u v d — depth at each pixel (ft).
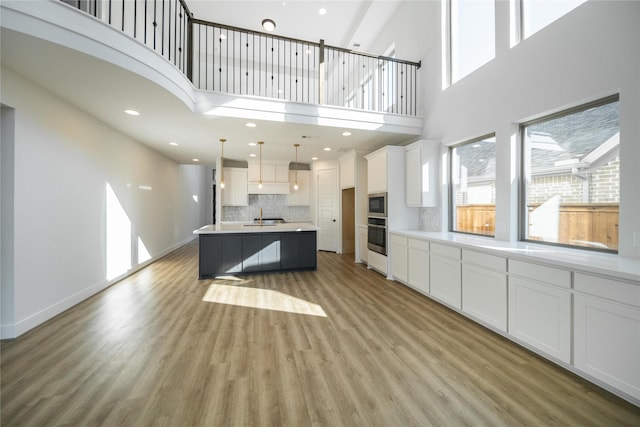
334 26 18.76
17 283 8.15
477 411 5.25
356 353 7.36
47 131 9.23
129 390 5.82
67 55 6.99
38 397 5.57
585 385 5.99
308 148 19.02
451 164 13.64
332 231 24.26
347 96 24.25
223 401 5.51
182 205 27.43
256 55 22.81
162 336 8.27
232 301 11.41
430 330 8.77
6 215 7.95
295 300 11.59
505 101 10.12
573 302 6.18
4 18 5.81
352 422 4.99
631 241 6.63
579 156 8.19
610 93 7.16
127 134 14.87
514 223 10.00
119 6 13.25
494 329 8.58
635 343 5.11
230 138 15.81
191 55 11.51
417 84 15.57
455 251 10.09
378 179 16.05
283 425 4.91
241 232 14.88
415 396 5.67
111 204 13.50
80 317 9.63
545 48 8.65
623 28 6.72
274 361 6.97
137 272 16.29
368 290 13.03
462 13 12.81
